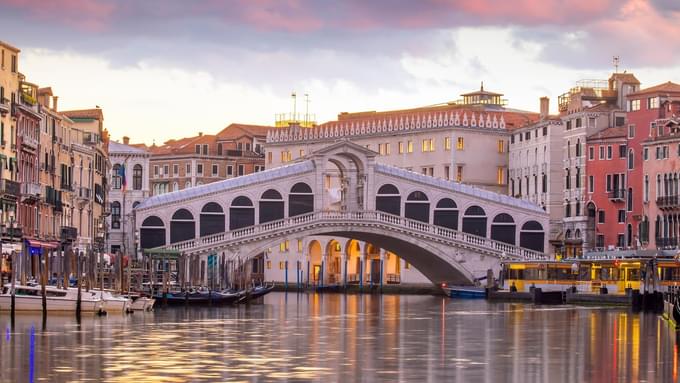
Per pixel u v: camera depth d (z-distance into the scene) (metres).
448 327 93.88
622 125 155.88
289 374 64.19
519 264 141.88
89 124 140.62
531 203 156.25
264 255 193.75
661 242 140.88
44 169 116.94
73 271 106.06
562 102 170.12
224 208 148.12
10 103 106.12
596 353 74.44
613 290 130.12
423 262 157.50
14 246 100.50
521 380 63.09
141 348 74.12
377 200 153.62
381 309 118.88
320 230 148.00
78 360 68.19
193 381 61.47
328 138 189.88
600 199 153.12
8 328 82.56
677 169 138.75
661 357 72.31
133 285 120.94
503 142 176.25
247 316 104.00
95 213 140.25
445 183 154.50
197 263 129.38
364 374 64.50
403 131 180.12
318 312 112.19
